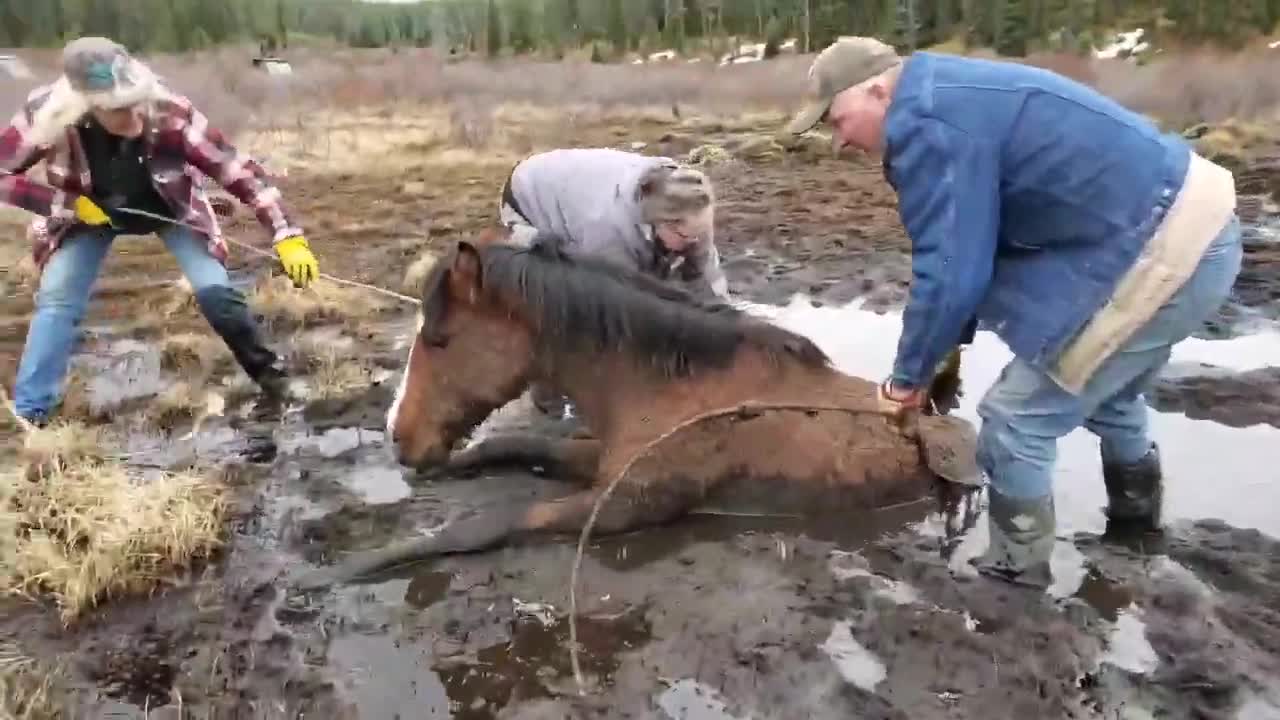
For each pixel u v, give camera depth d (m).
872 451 3.76
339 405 5.02
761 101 18.61
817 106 3.02
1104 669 2.89
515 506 3.82
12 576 3.47
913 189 2.87
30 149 4.37
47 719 2.83
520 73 25.42
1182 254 2.79
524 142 14.59
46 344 4.71
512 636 3.18
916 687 2.87
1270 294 6.38
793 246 8.22
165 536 3.61
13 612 3.35
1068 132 2.81
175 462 4.42
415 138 14.95
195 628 3.25
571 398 3.91
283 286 6.89
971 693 2.84
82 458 4.34
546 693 2.90
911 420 3.30
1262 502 3.79
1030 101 2.83
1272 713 2.70
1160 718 2.71
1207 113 14.11
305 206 10.38
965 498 3.83
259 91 20.27
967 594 3.29
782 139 13.18
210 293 4.88
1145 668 2.90
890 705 2.80
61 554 3.55
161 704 2.90
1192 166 2.83
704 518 3.85
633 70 26.06
